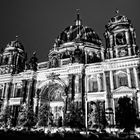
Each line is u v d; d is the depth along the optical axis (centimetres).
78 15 8194
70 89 5234
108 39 5406
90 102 5012
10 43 7488
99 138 2495
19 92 6312
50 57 6488
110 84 4834
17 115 5931
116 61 4938
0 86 6612
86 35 6912
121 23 5372
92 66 5372
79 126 4353
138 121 3334
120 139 2566
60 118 5622
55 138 2347
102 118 4569
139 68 4644
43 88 5969
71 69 5506
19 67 7206
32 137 2348
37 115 5609
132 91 4447
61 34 7438
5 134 2448
